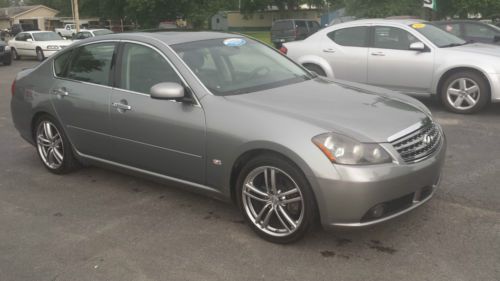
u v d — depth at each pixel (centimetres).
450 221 403
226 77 435
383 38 855
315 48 919
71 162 542
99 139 486
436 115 787
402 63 827
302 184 348
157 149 434
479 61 756
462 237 376
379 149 340
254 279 331
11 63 2233
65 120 516
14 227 424
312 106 386
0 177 555
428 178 362
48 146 555
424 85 816
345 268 340
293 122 357
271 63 491
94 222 429
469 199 446
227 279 332
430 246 364
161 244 384
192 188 426
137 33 488
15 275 347
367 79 873
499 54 769
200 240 388
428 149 371
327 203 339
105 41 494
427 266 338
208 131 393
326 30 922
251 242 382
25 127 575
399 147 348
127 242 390
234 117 382
